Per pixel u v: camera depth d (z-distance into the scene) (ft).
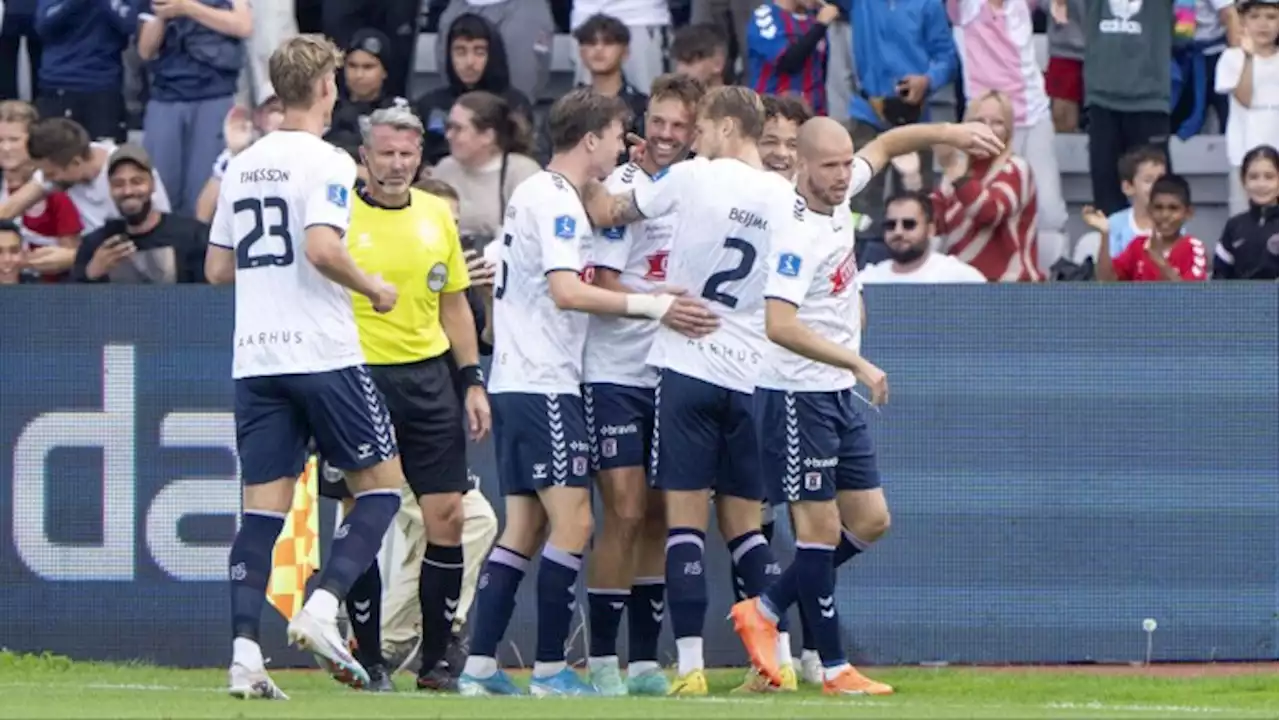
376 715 69.21
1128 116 143.43
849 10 143.02
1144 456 108.78
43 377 108.78
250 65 141.18
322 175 77.77
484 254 109.60
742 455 92.58
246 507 79.66
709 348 90.74
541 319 90.43
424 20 152.35
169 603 108.37
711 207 90.74
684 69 132.16
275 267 78.69
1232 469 108.78
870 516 93.71
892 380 108.58
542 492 90.99
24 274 124.67
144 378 108.58
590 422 92.99
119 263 120.37
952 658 108.47
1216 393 108.88
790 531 107.65
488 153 122.01
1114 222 133.59
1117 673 104.27
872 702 83.97
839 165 89.66
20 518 108.88
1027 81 142.61
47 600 108.68
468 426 107.24
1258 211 126.62
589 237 91.76
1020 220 129.49
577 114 90.22
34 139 128.67
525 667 108.78
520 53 143.74
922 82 138.41
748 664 108.88
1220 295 108.58
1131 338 108.78
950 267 120.37
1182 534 108.68
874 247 125.29
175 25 137.90
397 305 90.43
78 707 73.15
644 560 95.96
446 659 92.99
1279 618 108.78
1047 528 108.58
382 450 79.92
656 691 94.58
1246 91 143.84
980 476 108.58
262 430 79.30
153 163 138.82
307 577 106.22
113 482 108.58
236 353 79.61
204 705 74.13
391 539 103.76
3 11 149.38
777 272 86.22
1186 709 81.51
